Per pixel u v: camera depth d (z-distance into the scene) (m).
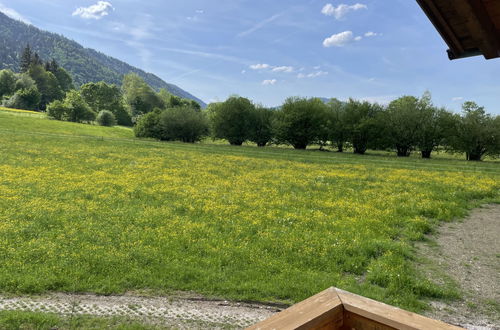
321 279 10.02
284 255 11.68
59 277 9.30
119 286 9.10
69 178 24.19
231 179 27.09
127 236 12.82
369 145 66.81
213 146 66.31
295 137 74.00
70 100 124.12
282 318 2.62
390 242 13.11
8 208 15.85
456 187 25.05
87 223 14.17
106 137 72.31
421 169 37.47
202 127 82.56
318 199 20.53
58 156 35.72
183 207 17.53
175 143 69.56
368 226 15.16
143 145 56.12
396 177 30.28
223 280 9.70
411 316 2.65
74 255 10.72
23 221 14.05
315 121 72.38
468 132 58.75
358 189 24.23
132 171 28.84
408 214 17.59
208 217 15.95
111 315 7.70
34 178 23.55
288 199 20.30
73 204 17.17
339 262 11.45
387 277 10.16
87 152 40.75
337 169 36.28
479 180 28.81
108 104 165.12
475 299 9.32
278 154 53.44
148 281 9.41
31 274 9.38
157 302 8.44
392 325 2.56
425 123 62.38
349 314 2.81
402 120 63.56
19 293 8.48
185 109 84.06
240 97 81.50
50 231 13.03
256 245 12.46
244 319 7.80
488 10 3.75
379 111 70.31
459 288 9.93
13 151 36.88
